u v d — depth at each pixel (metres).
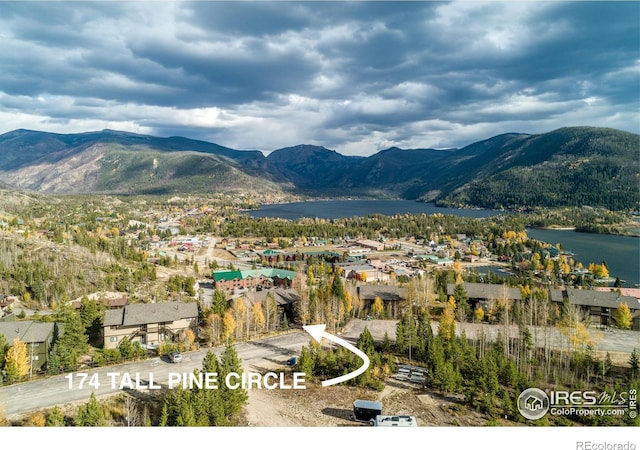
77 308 110.00
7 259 142.62
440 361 66.12
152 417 54.25
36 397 59.34
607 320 103.88
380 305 108.75
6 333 74.38
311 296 106.19
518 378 62.78
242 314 94.44
